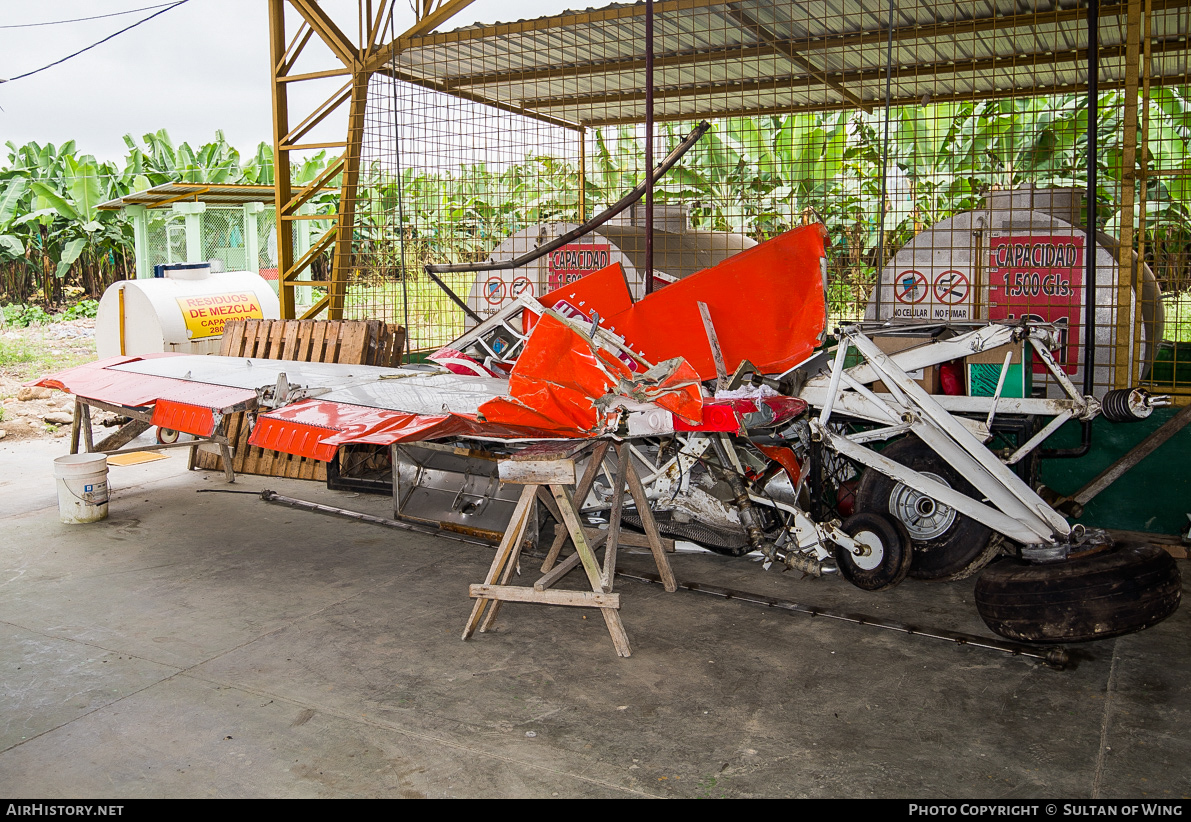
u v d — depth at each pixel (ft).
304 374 21.27
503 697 12.71
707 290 19.75
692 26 24.93
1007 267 20.62
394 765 10.83
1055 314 20.11
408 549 19.89
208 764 10.85
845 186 37.24
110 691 12.86
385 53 28.40
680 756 11.06
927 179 34.94
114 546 20.01
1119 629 13.00
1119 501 19.63
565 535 17.02
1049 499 18.03
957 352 16.35
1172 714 12.10
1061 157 35.50
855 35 25.73
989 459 15.25
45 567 18.54
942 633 14.82
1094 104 17.71
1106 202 26.27
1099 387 19.79
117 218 69.10
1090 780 10.44
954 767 10.77
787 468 18.25
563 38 26.40
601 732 11.68
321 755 11.07
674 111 37.29
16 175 72.69
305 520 22.22
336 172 31.19
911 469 17.16
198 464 28.07
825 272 18.51
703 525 19.17
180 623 15.53
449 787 10.34
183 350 32.86
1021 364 17.43
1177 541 18.81
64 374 22.81
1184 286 27.68
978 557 16.98
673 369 15.67
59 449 30.32
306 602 16.57
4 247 69.92
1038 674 13.43
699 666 13.78
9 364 45.37
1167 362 23.85
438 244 32.45
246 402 18.13
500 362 22.54
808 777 10.55
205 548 19.93
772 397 16.87
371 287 33.86
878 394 18.33
